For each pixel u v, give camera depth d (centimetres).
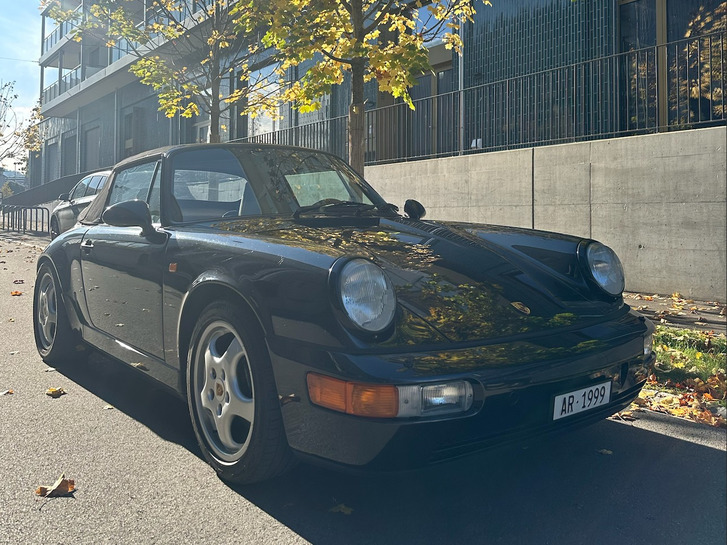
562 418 218
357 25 574
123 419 314
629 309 270
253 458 225
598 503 226
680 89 731
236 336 231
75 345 402
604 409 235
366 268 207
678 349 427
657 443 281
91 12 1010
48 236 1680
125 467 257
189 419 315
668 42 738
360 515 219
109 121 2648
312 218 300
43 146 3538
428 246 269
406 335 204
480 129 952
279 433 221
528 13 891
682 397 339
